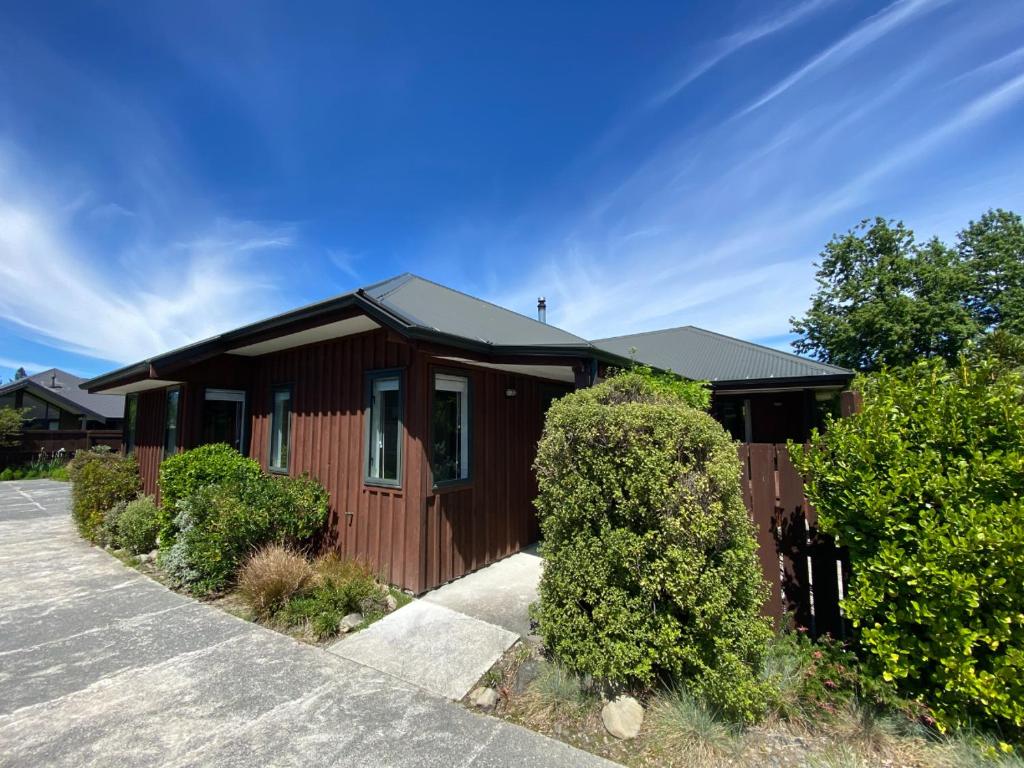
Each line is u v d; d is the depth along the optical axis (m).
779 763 2.29
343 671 3.28
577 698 2.79
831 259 21.11
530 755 2.43
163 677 3.21
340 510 5.54
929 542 2.39
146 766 2.35
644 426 2.89
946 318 17.66
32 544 7.12
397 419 5.02
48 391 20.14
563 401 3.38
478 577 5.32
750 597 2.78
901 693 2.58
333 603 4.15
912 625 2.54
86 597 4.78
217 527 4.83
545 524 3.20
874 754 2.31
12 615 4.31
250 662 3.41
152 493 8.20
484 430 5.86
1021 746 2.24
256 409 6.99
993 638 2.27
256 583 4.31
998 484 2.39
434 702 2.92
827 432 3.08
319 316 4.95
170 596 4.80
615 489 2.84
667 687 2.78
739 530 2.82
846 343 19.48
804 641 3.05
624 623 2.75
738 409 12.77
